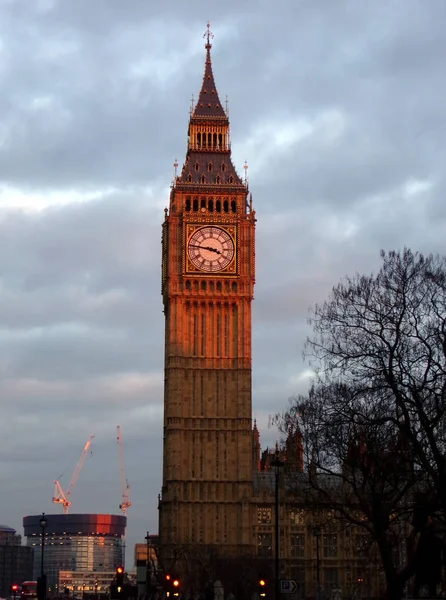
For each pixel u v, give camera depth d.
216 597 159.50
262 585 153.75
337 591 161.88
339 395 100.31
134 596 172.75
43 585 127.88
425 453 89.56
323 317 99.69
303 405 116.00
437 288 91.00
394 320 90.50
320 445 101.19
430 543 90.62
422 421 82.88
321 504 103.50
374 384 90.88
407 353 90.81
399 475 94.31
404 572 89.44
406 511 92.88
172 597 176.38
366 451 96.56
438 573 91.50
